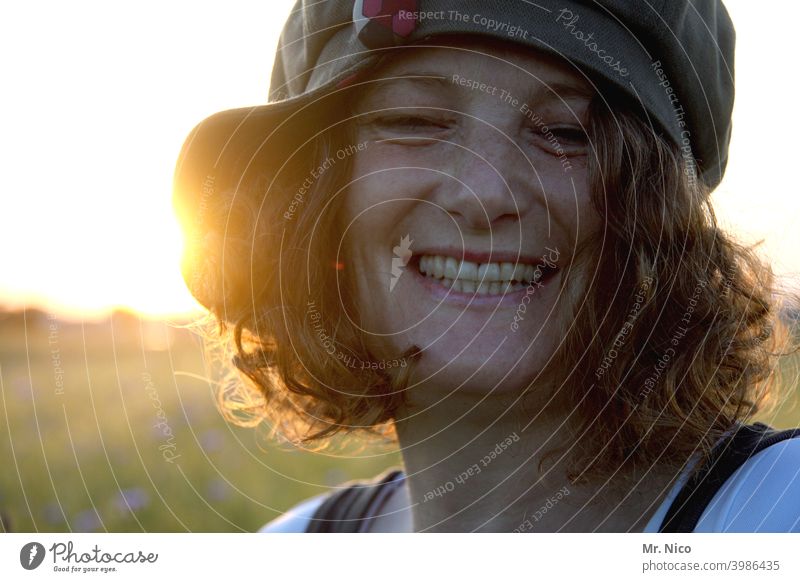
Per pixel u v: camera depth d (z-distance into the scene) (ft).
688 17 3.16
